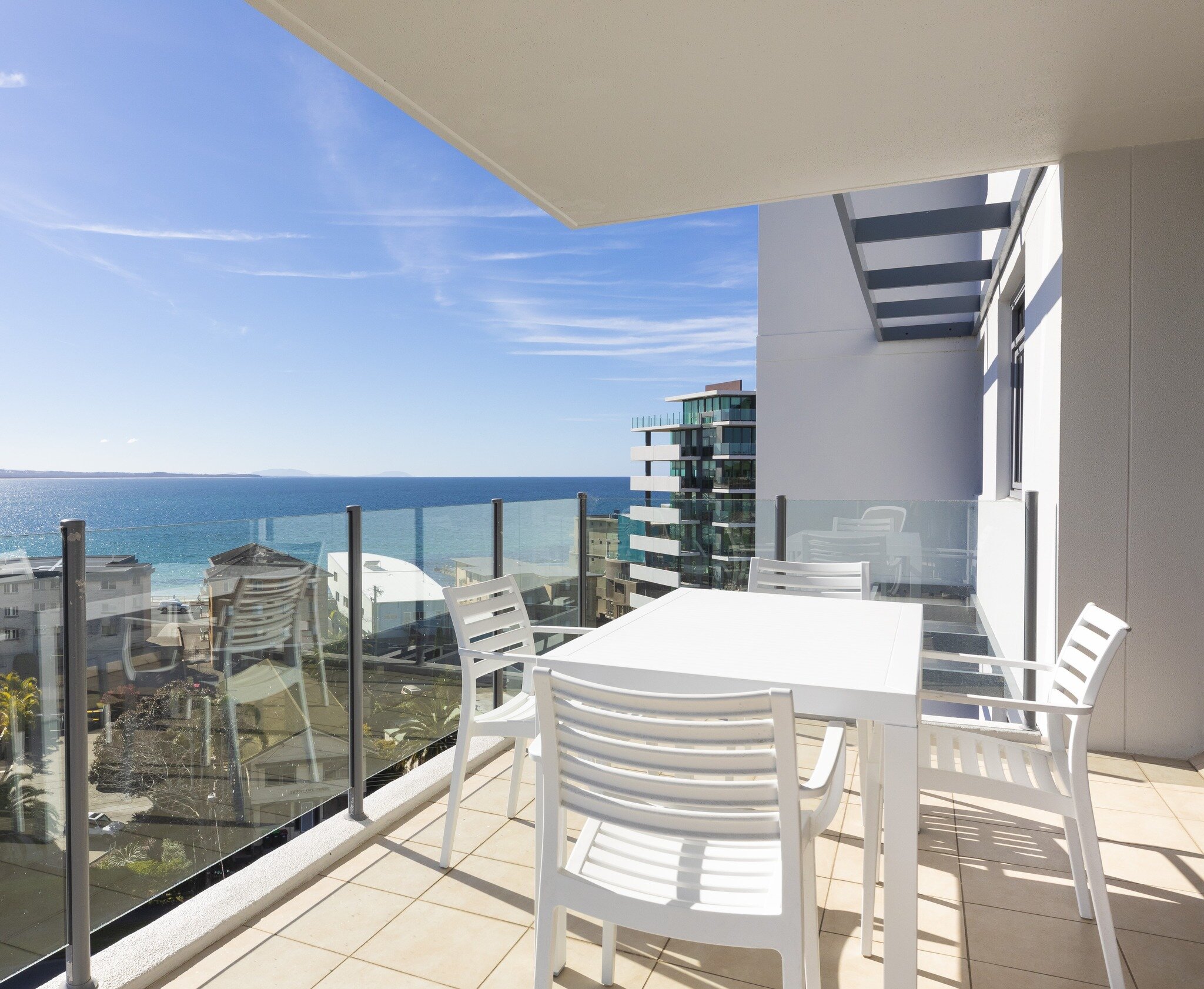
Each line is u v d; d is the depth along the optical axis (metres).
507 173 3.51
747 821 1.45
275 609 2.57
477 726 2.58
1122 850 2.68
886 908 1.68
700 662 1.96
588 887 1.57
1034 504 3.80
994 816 2.99
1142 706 3.46
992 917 2.31
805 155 3.33
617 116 2.96
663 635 2.26
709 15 2.32
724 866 1.65
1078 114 3.02
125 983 1.95
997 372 5.63
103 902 2.07
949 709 6.25
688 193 3.79
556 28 2.37
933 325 7.57
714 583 4.50
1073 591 3.50
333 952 2.13
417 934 2.22
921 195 7.67
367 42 2.44
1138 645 3.44
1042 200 3.91
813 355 7.96
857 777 3.33
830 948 2.16
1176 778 3.23
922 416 7.62
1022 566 3.89
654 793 1.50
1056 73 2.69
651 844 1.74
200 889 2.34
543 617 4.07
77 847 1.92
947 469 7.54
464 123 3.01
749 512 4.44
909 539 4.23
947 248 7.50
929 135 3.17
